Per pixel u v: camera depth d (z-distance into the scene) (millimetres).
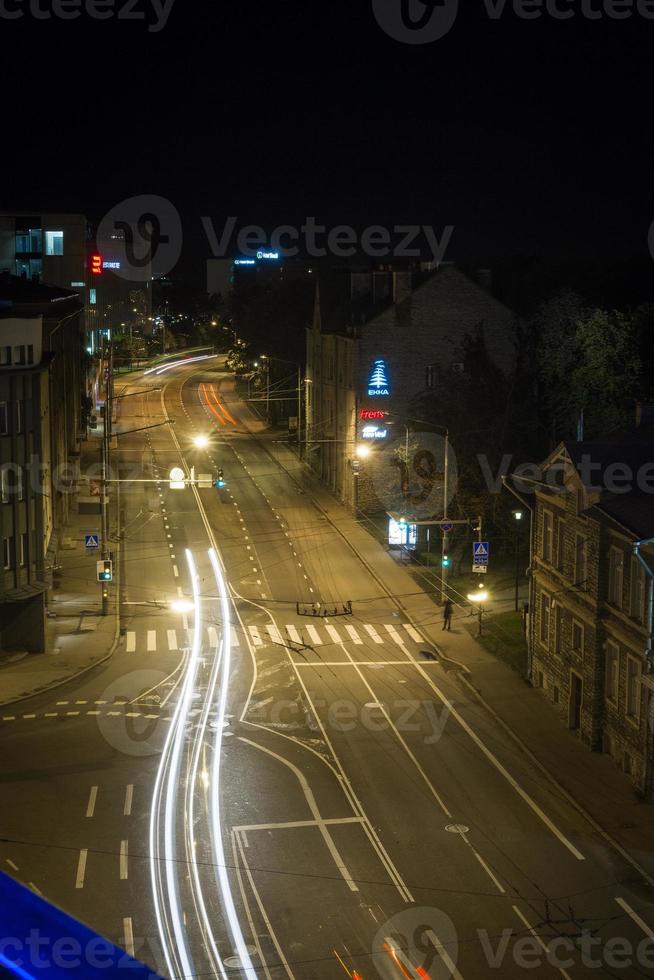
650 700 32062
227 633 51531
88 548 55219
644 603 32375
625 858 28297
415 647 49469
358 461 74625
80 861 27453
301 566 63688
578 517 37500
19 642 47688
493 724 39406
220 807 31375
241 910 24984
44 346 62000
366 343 73438
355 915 24875
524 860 28125
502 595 57719
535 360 72250
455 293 73062
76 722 39156
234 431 111000
